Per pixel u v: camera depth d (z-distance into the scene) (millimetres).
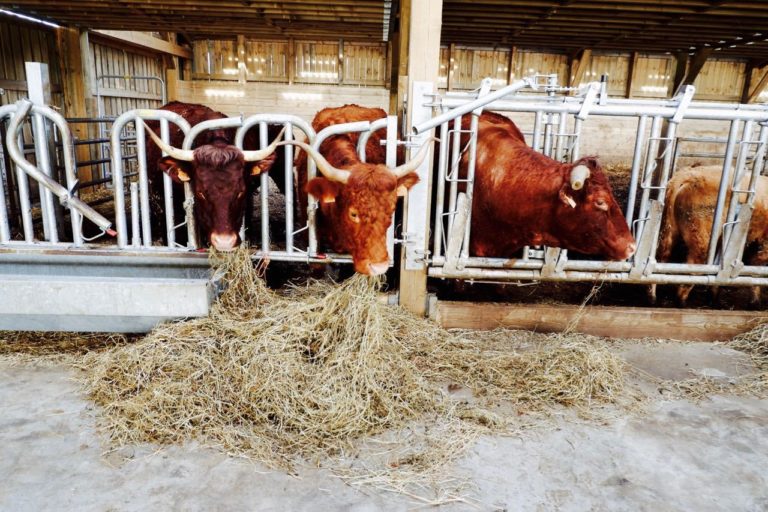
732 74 13516
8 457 2205
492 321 3549
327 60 13312
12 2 6641
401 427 2500
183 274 3359
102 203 7102
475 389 2857
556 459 2326
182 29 10320
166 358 2703
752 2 6617
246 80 13336
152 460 2227
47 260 3352
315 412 2461
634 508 2045
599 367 2949
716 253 4066
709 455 2385
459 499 2062
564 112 3363
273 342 2736
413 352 3139
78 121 5770
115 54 9984
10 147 3242
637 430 2562
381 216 2820
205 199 3143
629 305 4133
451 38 11000
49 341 3188
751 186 3463
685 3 6754
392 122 3258
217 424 2434
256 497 2039
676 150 4211
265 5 7621
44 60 7746
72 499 1993
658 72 13492
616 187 9414
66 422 2453
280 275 4309
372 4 7457
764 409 2777
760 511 2047
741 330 3584
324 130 3336
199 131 3350
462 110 3213
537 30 9391
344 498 2051
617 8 7160
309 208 3379
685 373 3137
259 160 3291
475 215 3629
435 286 4297
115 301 2932
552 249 3443
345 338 2803
